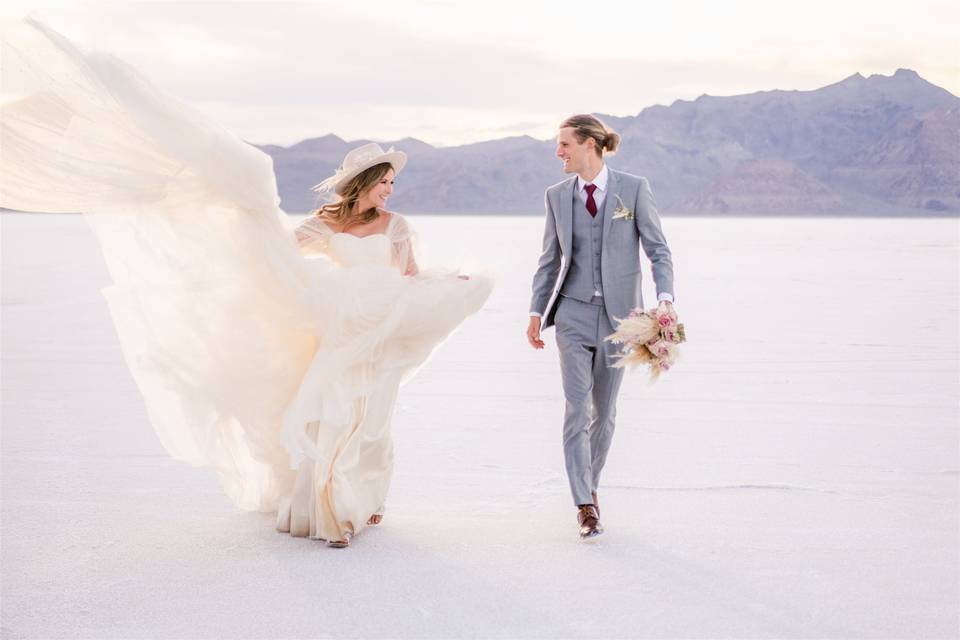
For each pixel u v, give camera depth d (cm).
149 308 537
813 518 561
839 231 11081
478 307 574
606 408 563
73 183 520
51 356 1209
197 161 514
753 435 785
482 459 711
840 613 419
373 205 580
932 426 817
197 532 543
